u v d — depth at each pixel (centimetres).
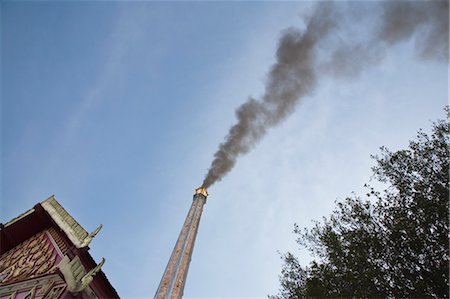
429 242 985
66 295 674
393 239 1038
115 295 836
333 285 1068
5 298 798
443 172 1057
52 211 1104
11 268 993
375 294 989
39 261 916
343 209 1196
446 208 995
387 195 1138
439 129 1130
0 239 1117
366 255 1065
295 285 1202
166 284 1980
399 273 1005
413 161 1128
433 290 940
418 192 1066
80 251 796
